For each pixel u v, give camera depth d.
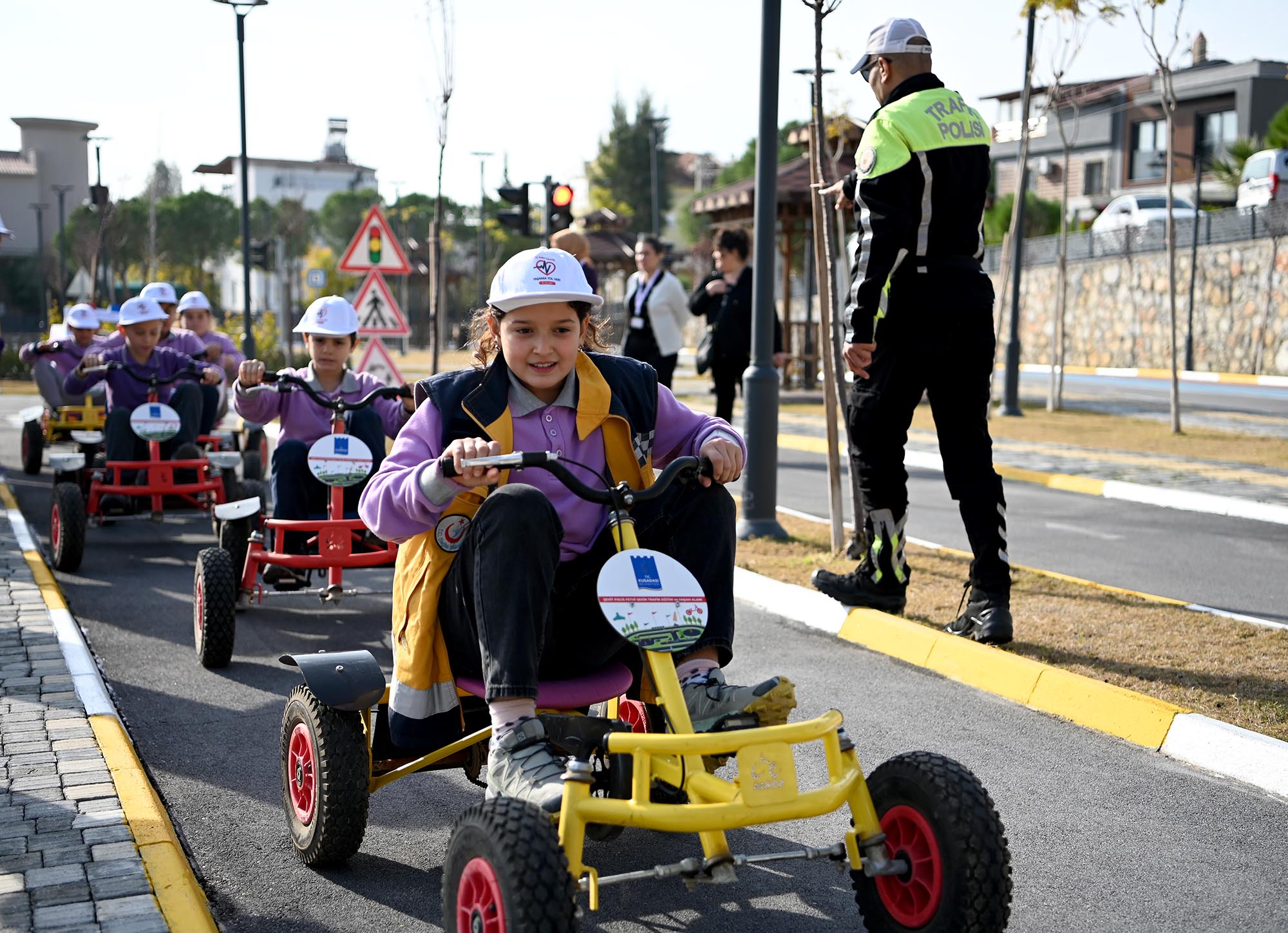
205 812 4.42
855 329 5.89
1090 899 3.68
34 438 13.81
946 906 2.88
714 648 3.43
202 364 10.41
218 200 67.88
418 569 3.48
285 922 3.57
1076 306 35.00
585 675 3.59
